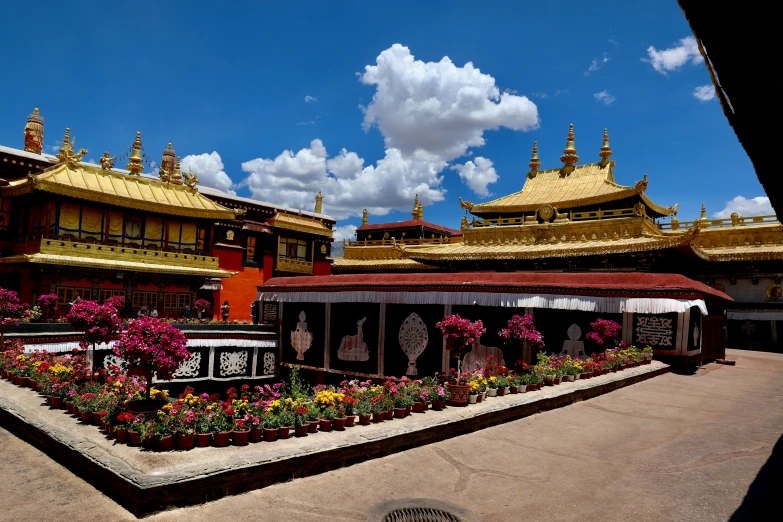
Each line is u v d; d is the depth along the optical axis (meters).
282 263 43.62
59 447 8.16
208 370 24.58
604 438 10.23
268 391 9.88
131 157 33.09
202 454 7.32
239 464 6.95
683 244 26.31
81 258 27.55
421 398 10.74
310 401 9.95
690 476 8.05
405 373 21.33
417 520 6.23
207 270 32.91
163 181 34.78
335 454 7.96
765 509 6.73
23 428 9.51
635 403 13.79
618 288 17.97
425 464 8.34
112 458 7.12
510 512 6.55
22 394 11.58
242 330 25.48
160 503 6.20
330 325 23.98
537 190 41.72
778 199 7.27
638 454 9.19
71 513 6.23
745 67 3.94
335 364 23.53
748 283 35.94
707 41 3.74
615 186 36.59
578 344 19.41
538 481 7.72
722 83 4.26
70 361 14.51
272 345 26.08
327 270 48.41
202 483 6.52
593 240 31.62
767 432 10.97
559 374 14.66
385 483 7.45
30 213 29.58
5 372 13.50
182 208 31.88
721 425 11.56
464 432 10.25
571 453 9.17
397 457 8.63
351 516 6.29
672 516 6.50
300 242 45.84
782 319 33.69
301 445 7.95
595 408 13.01
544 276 19.88
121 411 8.53
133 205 29.83
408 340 21.42
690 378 18.52
